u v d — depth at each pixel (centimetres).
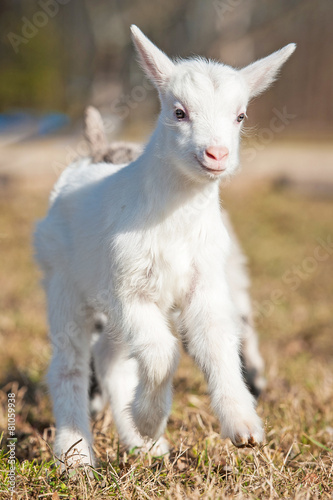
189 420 653
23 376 779
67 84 3675
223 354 507
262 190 2306
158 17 2928
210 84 514
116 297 538
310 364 905
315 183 2341
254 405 505
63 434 550
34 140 2828
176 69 542
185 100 514
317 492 473
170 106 523
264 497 462
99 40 2808
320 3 3394
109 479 500
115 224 548
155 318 530
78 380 584
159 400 521
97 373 634
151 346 512
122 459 559
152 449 571
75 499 475
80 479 489
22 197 2080
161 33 2931
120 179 570
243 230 1773
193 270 532
